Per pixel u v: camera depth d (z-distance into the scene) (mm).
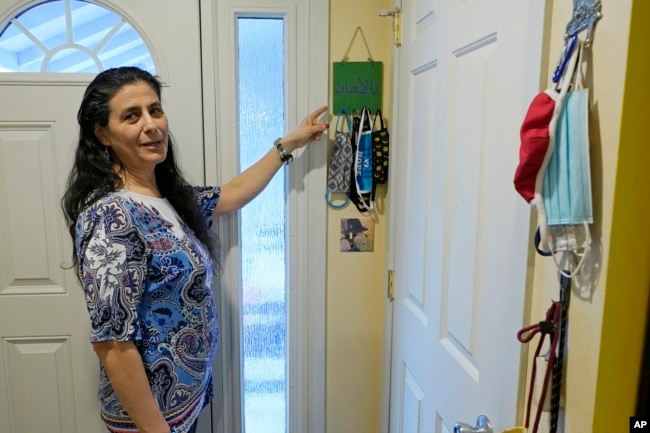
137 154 1039
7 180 1359
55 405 1465
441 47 1025
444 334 1033
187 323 1056
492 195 797
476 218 859
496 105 779
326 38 1402
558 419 631
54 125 1352
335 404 1597
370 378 1588
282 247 1519
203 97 1401
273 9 1389
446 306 1015
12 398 1443
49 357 1442
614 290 542
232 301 1493
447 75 992
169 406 1035
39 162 1360
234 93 1416
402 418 1361
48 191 1373
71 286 1420
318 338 1534
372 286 1538
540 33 645
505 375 755
